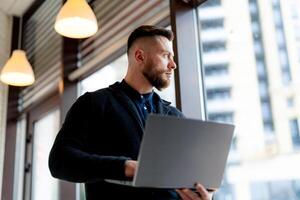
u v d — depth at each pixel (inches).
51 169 47.1
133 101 54.9
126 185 45.0
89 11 99.0
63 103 130.3
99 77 125.5
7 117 167.8
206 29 90.3
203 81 87.1
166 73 55.0
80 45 136.3
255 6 84.0
